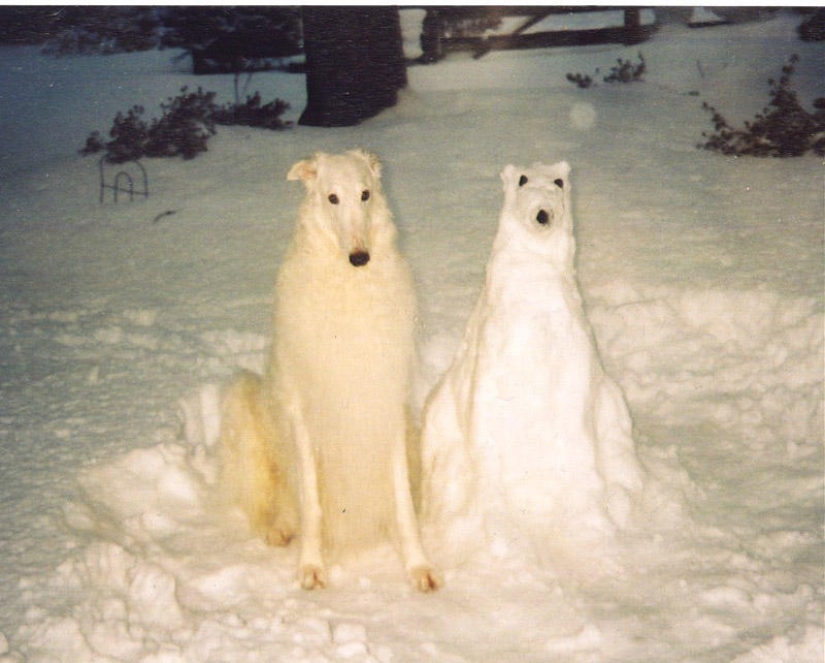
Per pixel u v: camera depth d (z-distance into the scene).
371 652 2.83
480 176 7.18
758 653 2.75
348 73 9.04
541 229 3.24
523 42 12.68
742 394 4.02
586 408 3.28
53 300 5.28
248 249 5.96
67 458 3.65
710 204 6.12
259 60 12.55
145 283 5.45
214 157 8.31
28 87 12.13
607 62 11.31
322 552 3.24
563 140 8.04
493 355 3.28
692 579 3.05
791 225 5.51
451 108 9.35
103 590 3.06
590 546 3.17
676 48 11.65
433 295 4.90
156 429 3.84
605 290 4.79
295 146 8.48
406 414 3.27
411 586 3.13
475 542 3.22
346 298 3.06
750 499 3.42
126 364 4.43
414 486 3.38
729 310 4.48
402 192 6.89
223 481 3.51
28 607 2.96
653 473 3.42
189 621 2.97
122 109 10.53
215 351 4.55
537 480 3.26
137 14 15.70
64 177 8.07
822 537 3.21
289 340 3.13
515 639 2.89
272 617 2.98
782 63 10.46
